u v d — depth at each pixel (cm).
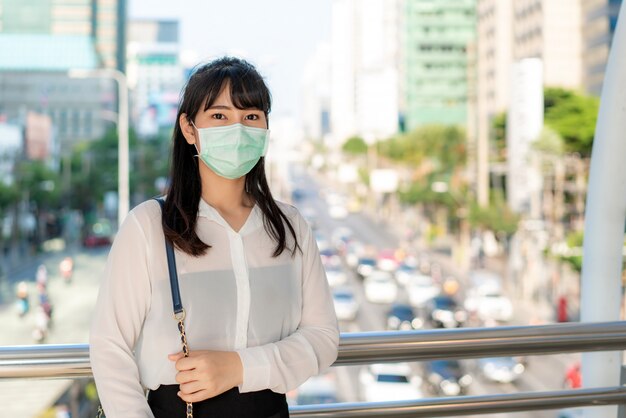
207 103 138
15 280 3691
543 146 3922
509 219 3781
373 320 2909
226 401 129
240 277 133
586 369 208
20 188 5369
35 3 9912
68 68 9862
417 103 9600
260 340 133
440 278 3975
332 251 4900
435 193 5253
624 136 205
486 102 6638
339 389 1545
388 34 13438
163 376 129
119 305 129
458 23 9575
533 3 5616
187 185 139
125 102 3416
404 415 178
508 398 185
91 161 6625
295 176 13288
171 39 14275
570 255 3175
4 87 9219
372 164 8856
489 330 175
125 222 134
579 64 5306
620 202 210
